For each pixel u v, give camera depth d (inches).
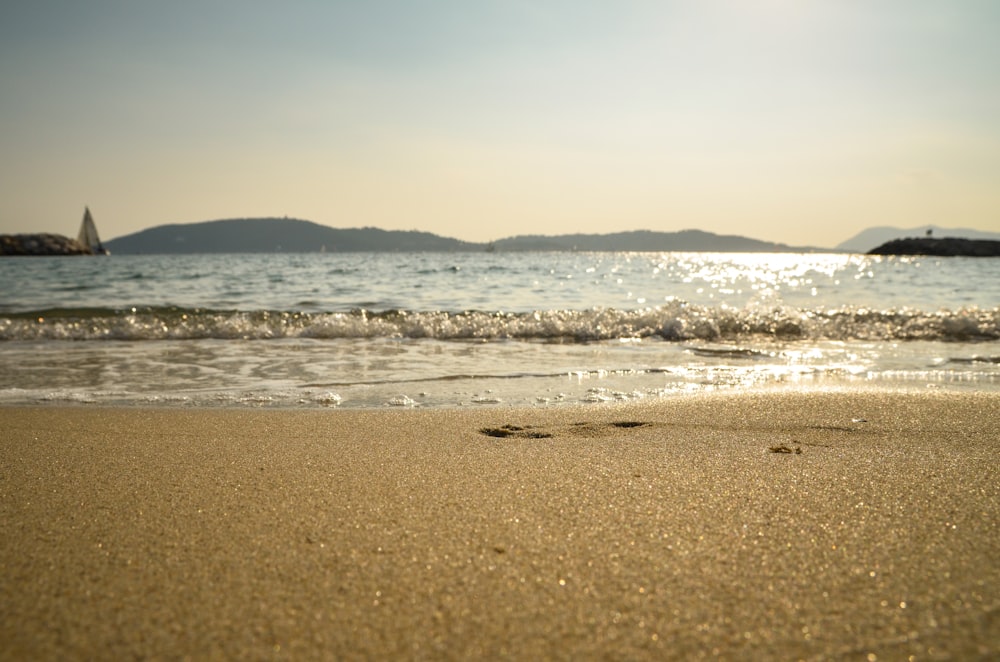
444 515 93.3
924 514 92.7
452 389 216.2
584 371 251.9
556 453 131.3
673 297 679.1
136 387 219.8
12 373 246.7
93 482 111.5
